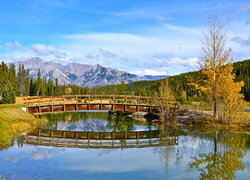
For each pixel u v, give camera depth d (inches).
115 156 629.3
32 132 988.6
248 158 603.5
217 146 736.3
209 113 1272.1
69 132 1084.5
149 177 465.7
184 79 4109.3
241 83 1059.9
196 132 979.3
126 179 449.1
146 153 667.4
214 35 1092.5
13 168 490.6
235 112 1070.4
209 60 1099.3
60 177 447.5
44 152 649.0
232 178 463.5
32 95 4365.2
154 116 1664.6
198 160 590.6
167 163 562.9
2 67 4505.4
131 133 1064.8
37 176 447.2
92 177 455.5
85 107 1317.7
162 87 1386.6
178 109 1300.4
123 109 1339.8
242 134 916.6
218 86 1079.6
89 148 726.5
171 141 829.2
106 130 1170.6
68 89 5659.5
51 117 1883.6
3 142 741.9
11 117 1089.4
